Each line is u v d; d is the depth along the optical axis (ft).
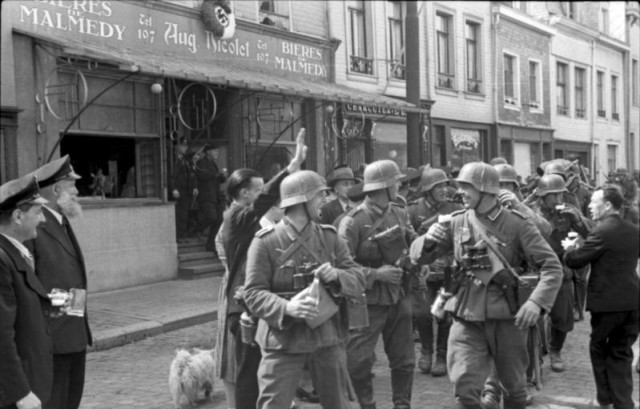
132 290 38.27
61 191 14.90
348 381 14.97
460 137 71.15
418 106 53.98
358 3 60.03
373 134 60.34
